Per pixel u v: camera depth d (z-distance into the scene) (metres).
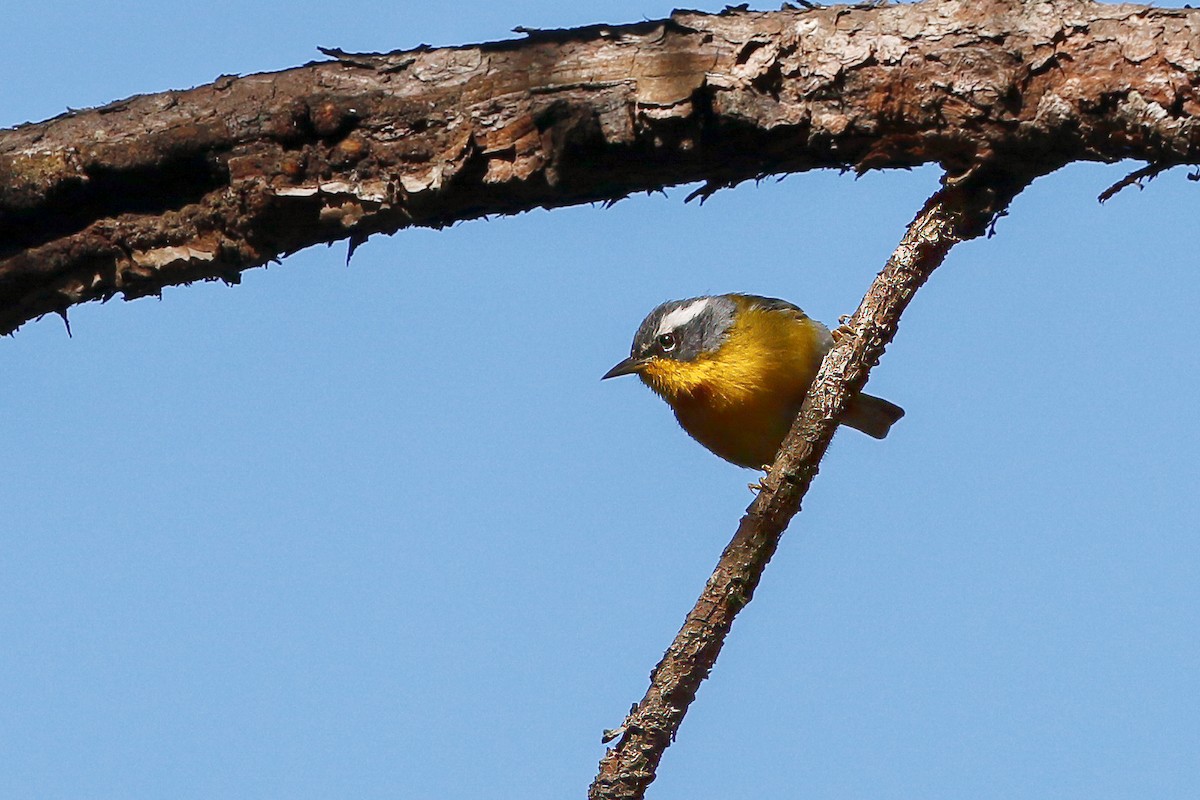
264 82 10.70
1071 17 9.74
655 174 10.73
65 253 10.98
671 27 10.38
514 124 10.45
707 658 9.45
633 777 9.21
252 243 10.98
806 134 10.30
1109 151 9.88
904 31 9.98
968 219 10.23
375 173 10.69
